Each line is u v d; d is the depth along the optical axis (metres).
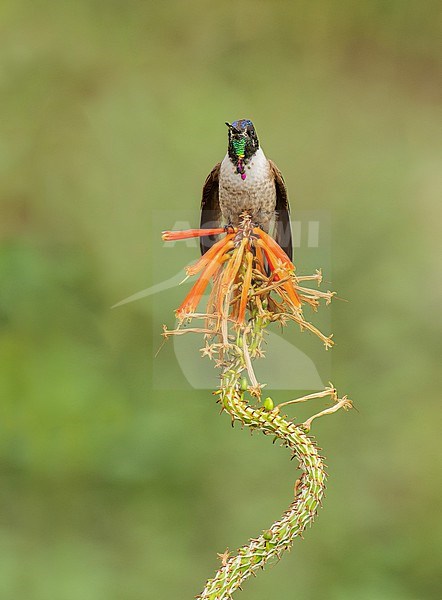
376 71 12.48
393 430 9.36
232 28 12.38
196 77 12.04
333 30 12.55
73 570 8.23
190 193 10.76
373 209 10.66
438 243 10.45
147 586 8.23
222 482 8.91
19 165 11.22
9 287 9.86
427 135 11.83
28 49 11.88
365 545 8.75
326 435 9.25
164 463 9.00
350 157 11.36
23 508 8.77
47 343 9.70
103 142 11.23
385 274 10.20
